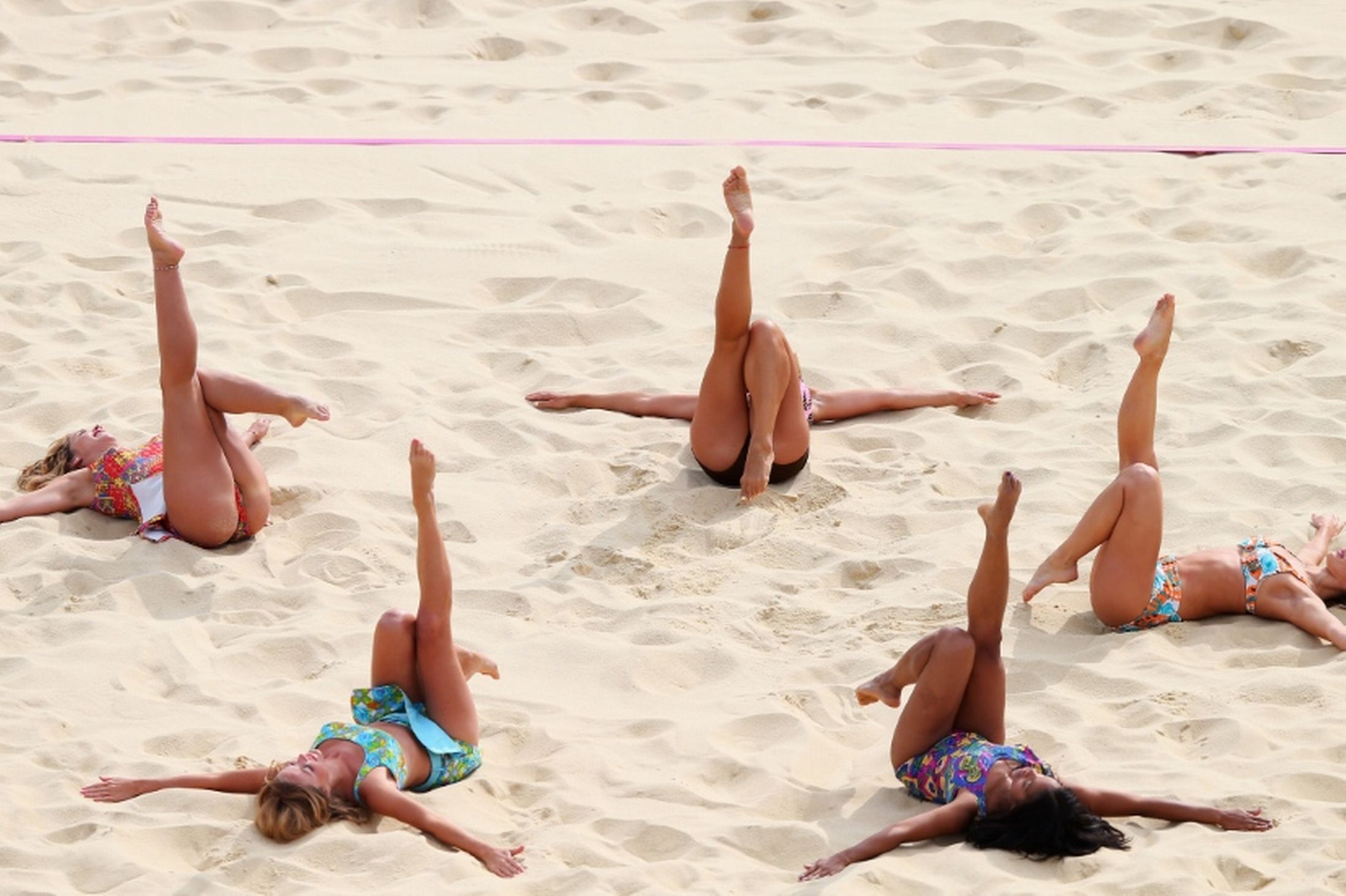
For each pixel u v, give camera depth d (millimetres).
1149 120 38125
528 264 32656
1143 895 15836
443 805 18141
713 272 32250
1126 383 27656
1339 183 34406
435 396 28359
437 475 26094
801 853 17266
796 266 32094
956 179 35656
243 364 29016
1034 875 16422
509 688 20797
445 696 18859
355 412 27875
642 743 19469
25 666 20969
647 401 27562
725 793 18531
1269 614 21422
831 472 25766
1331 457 25266
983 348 29188
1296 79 39688
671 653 21203
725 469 25141
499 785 18734
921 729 18125
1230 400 27031
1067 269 31641
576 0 46188
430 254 33031
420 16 45688
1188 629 21391
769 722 19719
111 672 20906
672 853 17375
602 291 31719
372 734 18141
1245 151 36250
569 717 20094
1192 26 42656
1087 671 20391
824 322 30359
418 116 39531
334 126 38969
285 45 43250
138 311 31172
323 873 16797
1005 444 26328
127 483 24469
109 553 23734
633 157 37188
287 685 20688
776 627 21984
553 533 24438
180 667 21141
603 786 18625
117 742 19297
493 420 27438
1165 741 18984
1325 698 19453
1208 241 32562
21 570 23219
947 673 17938
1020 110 39094
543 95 40469
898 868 16578
